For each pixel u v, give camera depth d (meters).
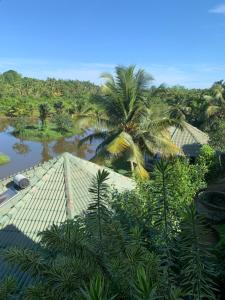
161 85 27.39
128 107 26.86
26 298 5.82
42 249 7.71
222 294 6.82
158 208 5.75
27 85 136.50
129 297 5.29
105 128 27.84
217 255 7.57
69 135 78.50
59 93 137.38
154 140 27.34
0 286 6.26
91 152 62.53
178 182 12.78
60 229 6.43
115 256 6.04
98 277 4.37
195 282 5.03
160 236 6.12
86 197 14.09
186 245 5.13
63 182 14.75
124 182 17.45
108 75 26.97
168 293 5.12
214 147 32.59
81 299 5.03
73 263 5.82
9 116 105.44
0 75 170.62
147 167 33.41
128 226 7.96
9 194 14.59
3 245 11.78
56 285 5.62
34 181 14.97
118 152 24.88
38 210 13.29
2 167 50.84
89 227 6.38
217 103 52.16
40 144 69.12
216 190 17.31
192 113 59.56
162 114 28.64
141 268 4.45
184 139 35.62
